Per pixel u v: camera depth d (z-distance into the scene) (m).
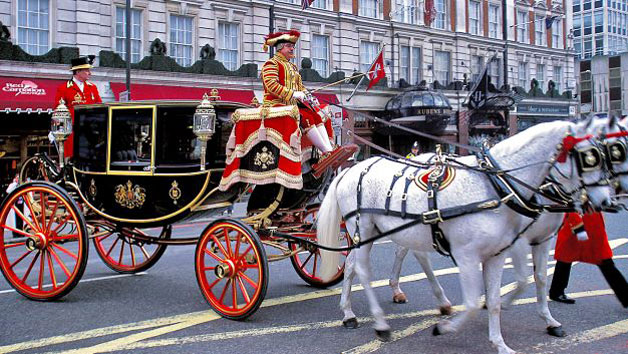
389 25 31.55
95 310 6.56
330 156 6.21
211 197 6.57
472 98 31.89
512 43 38.34
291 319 6.14
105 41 22.06
